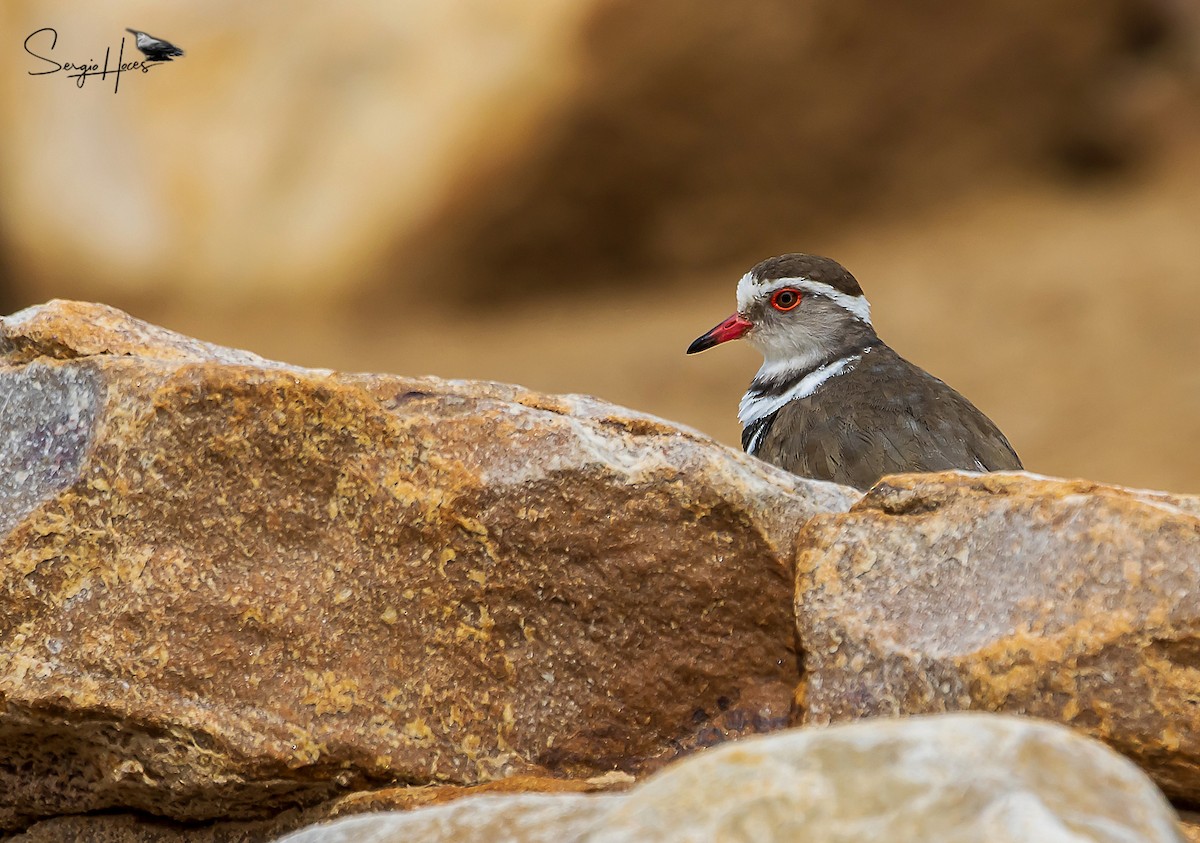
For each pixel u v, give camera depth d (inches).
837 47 1519.4
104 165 1519.4
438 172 1485.0
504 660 325.7
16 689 314.0
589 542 325.7
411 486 324.8
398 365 1370.6
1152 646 283.3
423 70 1493.6
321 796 326.0
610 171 1498.5
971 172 1594.5
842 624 306.7
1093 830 199.3
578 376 1296.8
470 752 323.0
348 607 322.7
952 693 292.5
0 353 357.1
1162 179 1594.5
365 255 1498.5
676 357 1318.9
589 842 215.6
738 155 1520.7
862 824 206.8
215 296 1510.8
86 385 334.0
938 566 306.7
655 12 1456.7
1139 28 1643.7
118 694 314.8
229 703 318.0
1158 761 283.9
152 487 322.0
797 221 1552.7
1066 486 305.4
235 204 1507.1
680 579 326.6
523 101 1473.9
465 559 324.5
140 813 342.0
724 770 219.1
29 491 326.0
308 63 1508.4
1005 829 198.1
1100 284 1376.7
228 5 1519.4
